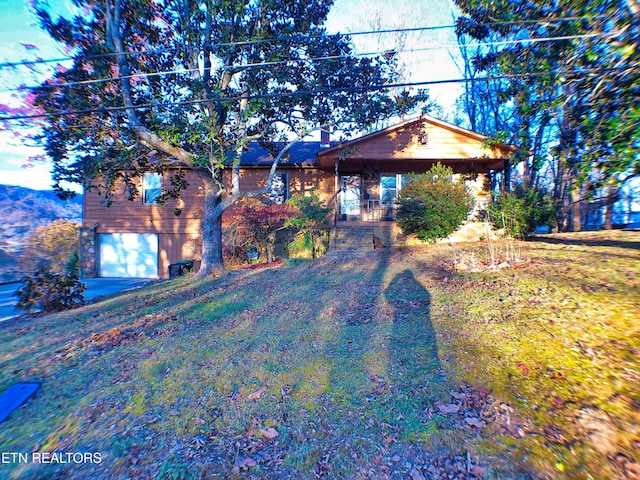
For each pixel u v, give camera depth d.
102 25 9.06
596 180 4.66
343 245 11.98
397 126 12.85
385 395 3.21
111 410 3.40
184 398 3.47
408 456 2.52
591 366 3.17
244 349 4.47
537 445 2.47
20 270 20.20
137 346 4.89
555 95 5.76
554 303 4.50
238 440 2.82
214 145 9.57
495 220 11.54
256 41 7.89
